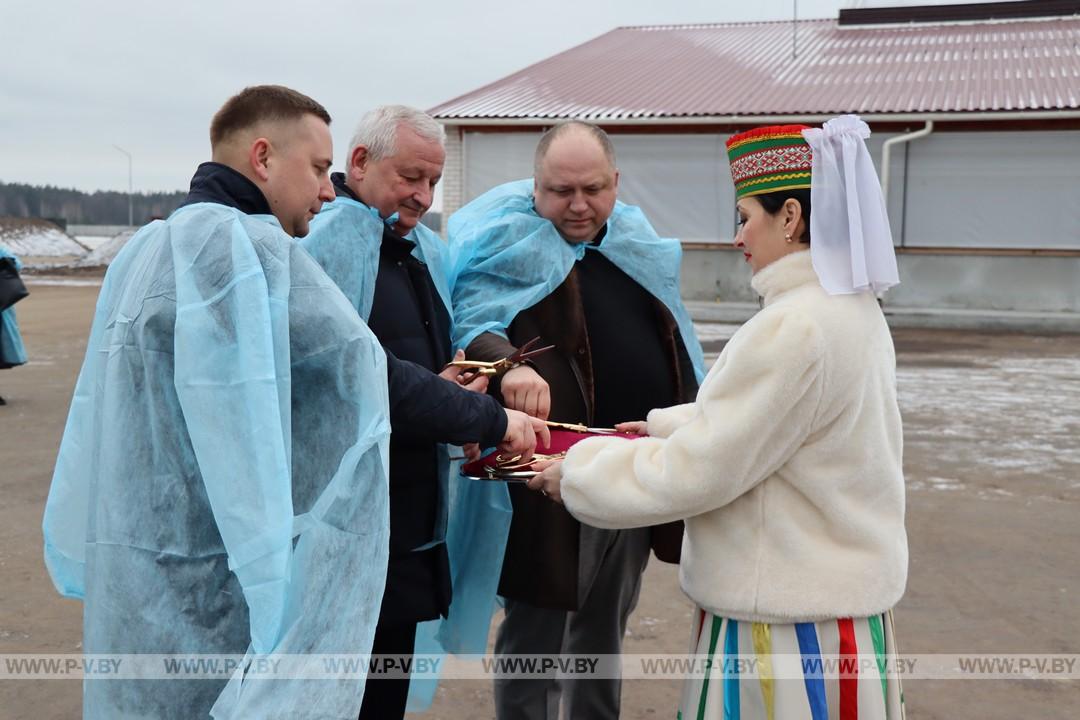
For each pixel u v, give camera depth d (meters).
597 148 2.63
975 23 20.94
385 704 2.42
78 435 1.99
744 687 1.90
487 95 18.95
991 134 16.20
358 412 1.81
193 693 1.75
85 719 1.78
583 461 2.02
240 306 1.70
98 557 1.76
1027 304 16.41
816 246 1.86
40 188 86.88
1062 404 8.80
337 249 2.27
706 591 1.94
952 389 9.65
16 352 9.22
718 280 17.59
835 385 1.82
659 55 21.31
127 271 1.92
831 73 18.62
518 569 2.60
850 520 1.86
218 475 1.67
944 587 4.29
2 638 3.70
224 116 1.93
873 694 1.86
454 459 2.53
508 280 2.69
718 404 1.84
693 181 17.44
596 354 2.75
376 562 1.79
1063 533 5.05
